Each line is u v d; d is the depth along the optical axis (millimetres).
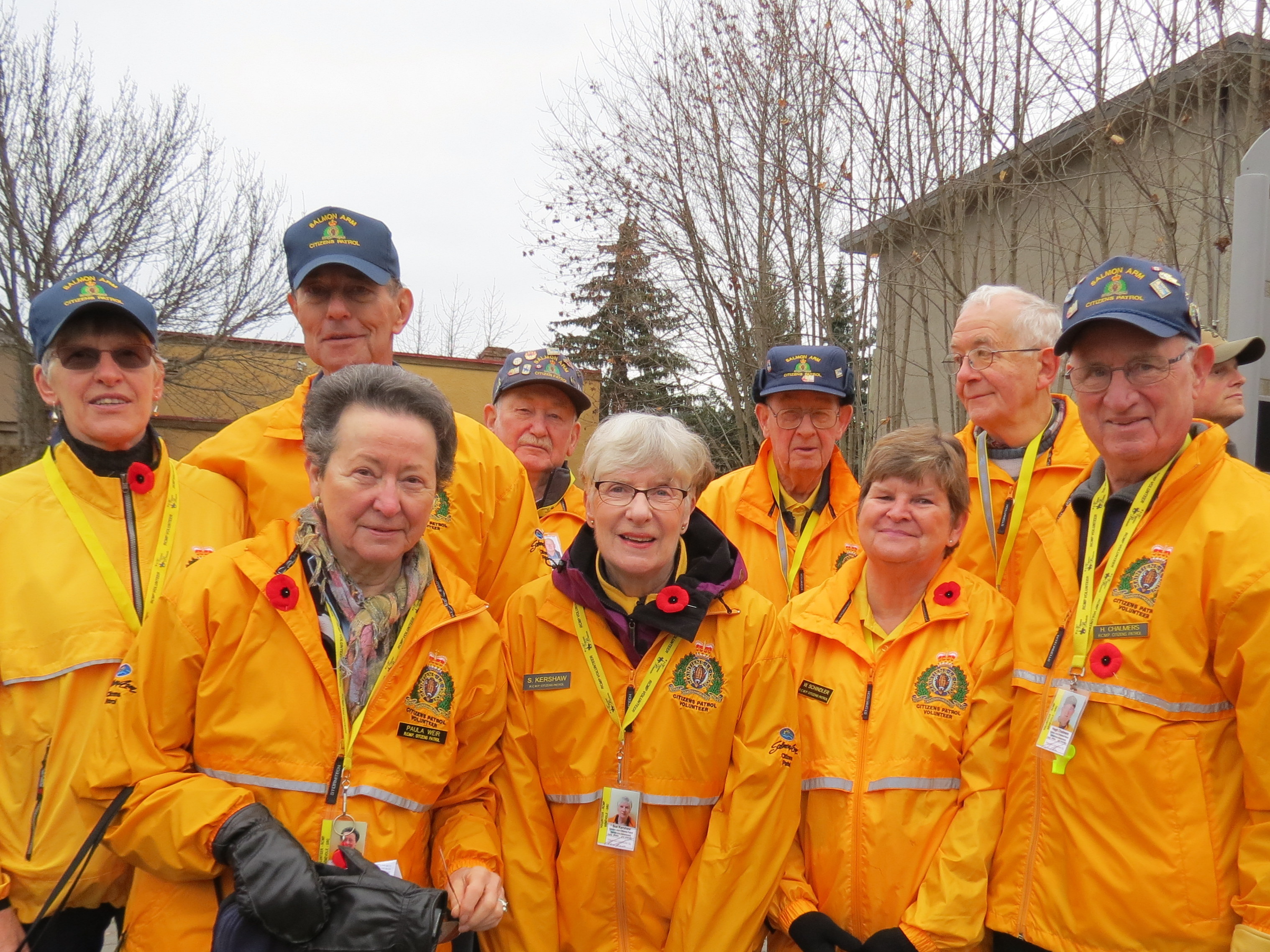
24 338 15242
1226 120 6242
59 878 2318
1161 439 2410
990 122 7445
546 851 2527
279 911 1872
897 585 2854
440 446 2338
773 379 4066
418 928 1888
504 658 2650
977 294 3535
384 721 2242
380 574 2346
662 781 2510
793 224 10875
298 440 2943
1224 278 6633
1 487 2592
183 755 2176
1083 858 2348
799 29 10398
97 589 2520
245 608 2186
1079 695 2412
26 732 2371
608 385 17719
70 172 15438
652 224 12477
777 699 2600
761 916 2439
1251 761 2178
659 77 11891
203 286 16719
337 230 2975
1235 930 2150
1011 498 3375
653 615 2570
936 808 2580
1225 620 2227
